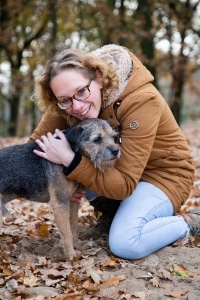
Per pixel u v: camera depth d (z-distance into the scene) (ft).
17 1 55.31
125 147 12.78
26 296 11.00
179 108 60.80
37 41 64.80
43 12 56.65
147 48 52.01
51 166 13.16
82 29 53.11
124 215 13.05
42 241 14.70
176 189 13.55
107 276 11.76
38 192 13.53
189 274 11.84
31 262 12.85
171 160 13.55
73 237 14.16
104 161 12.50
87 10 50.78
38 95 13.65
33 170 13.41
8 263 12.53
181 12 53.52
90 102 12.74
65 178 13.05
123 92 12.94
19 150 13.70
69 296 10.63
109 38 52.80
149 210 13.08
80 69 12.54
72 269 12.34
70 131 13.08
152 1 51.16
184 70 55.21
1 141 43.14
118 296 10.85
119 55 13.29
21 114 89.10
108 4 52.31
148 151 12.74
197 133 49.19
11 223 17.01
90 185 12.73
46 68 13.08
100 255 13.15
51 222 17.07
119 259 12.72
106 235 14.98
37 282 11.71
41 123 15.03
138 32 50.06
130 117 12.74
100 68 12.59
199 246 13.76
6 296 11.07
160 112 13.00
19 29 62.28
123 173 12.66
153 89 13.23
